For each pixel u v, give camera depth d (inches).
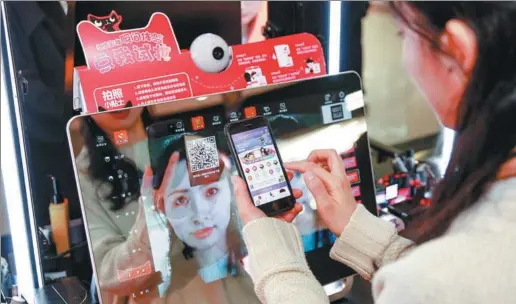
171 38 30.5
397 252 27.5
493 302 17.6
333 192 30.6
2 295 30.0
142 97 29.5
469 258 18.5
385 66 37.1
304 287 22.4
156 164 27.5
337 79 31.9
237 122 29.0
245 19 34.5
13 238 30.1
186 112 28.2
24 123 29.6
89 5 29.5
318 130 31.4
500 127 25.5
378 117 38.3
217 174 28.8
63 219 31.2
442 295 18.2
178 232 27.9
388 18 35.9
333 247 29.1
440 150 38.8
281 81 32.7
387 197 39.7
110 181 26.5
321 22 36.2
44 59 29.7
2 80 28.8
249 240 24.7
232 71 31.5
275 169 29.2
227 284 29.0
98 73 28.7
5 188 29.6
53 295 29.4
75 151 25.8
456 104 31.8
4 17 28.4
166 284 27.6
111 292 26.5
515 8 28.4
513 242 18.4
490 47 28.5
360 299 32.9
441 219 25.6
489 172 23.9
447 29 32.1
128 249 26.9
